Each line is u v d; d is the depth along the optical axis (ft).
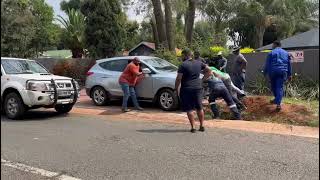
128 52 126.93
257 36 144.25
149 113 41.81
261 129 33.19
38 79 39.24
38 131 33.45
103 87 47.67
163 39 69.10
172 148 26.91
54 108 44.19
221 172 21.62
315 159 24.02
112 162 23.75
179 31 112.78
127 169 22.33
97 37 83.05
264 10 139.33
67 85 41.37
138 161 23.89
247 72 54.54
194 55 33.09
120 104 48.98
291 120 35.76
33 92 38.78
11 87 39.78
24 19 96.43
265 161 23.65
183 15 102.83
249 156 24.73
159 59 47.19
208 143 28.25
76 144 28.53
